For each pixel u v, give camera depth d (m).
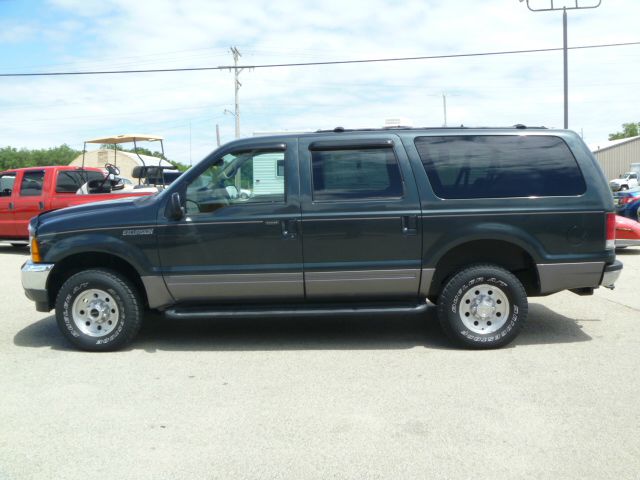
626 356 5.29
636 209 14.45
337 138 5.54
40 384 4.76
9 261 12.40
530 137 5.56
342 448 3.57
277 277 5.49
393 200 5.43
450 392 4.46
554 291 5.56
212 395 4.48
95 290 5.57
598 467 3.31
